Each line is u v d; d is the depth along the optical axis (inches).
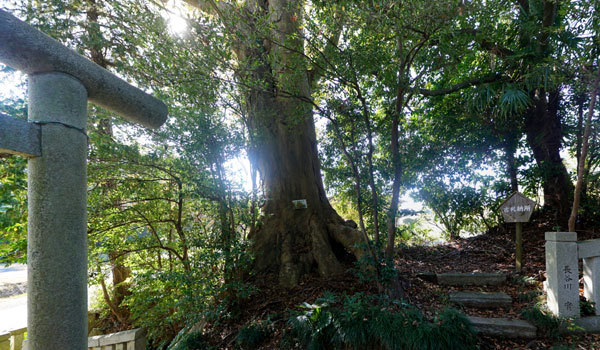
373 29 147.4
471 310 158.7
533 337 136.6
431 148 289.0
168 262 218.2
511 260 221.5
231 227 175.2
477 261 228.7
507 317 150.1
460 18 154.7
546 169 253.8
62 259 66.4
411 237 313.0
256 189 183.0
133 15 166.1
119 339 147.0
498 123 265.6
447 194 294.5
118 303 264.8
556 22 226.7
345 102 171.9
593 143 229.3
